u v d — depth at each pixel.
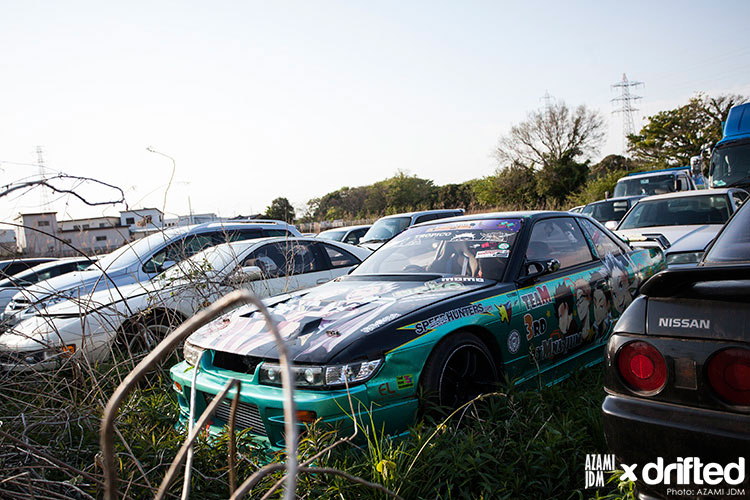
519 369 3.44
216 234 7.03
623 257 4.75
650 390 1.90
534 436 2.74
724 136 12.66
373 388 2.71
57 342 4.42
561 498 2.43
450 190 60.47
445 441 2.60
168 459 2.70
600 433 2.70
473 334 3.25
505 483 2.36
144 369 0.74
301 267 6.29
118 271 6.04
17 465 2.59
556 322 3.75
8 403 3.33
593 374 3.81
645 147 46.47
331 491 2.34
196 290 5.06
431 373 2.91
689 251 5.98
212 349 3.16
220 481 2.53
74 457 2.83
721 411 1.73
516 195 46.03
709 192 8.18
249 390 2.84
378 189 63.56
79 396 3.57
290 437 0.59
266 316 0.66
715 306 1.81
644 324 1.95
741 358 1.71
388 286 3.71
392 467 2.35
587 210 13.62
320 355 2.72
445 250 4.09
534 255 3.90
